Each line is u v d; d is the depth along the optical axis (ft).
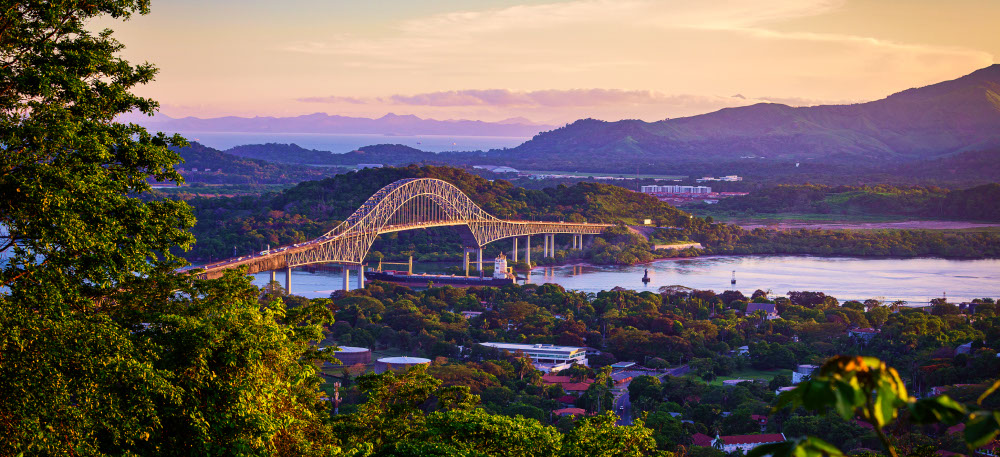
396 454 155.22
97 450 116.67
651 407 417.49
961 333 594.65
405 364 476.95
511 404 407.85
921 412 31.63
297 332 163.22
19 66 134.82
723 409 421.59
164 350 136.26
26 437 108.37
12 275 122.31
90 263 126.72
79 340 116.06
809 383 31.40
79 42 141.79
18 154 124.67
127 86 151.64
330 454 143.43
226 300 160.15
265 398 134.10
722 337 633.61
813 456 31.96
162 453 128.26
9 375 109.60
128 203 140.05
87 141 130.72
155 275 147.84
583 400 426.10
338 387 389.60
